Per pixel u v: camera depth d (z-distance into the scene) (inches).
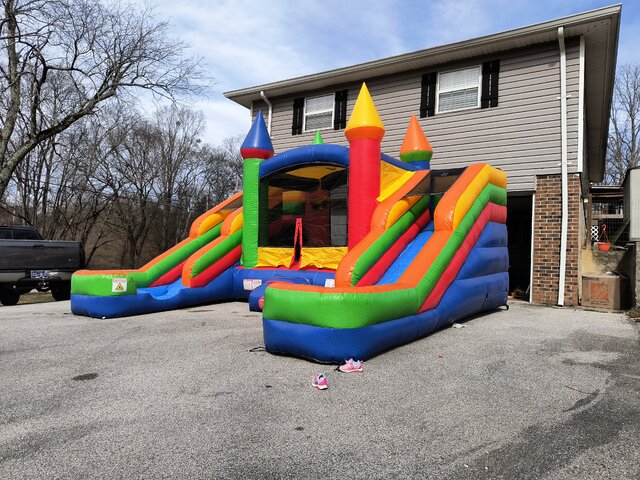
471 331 257.8
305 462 100.7
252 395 145.0
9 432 115.8
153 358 191.6
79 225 1200.8
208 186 1547.7
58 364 181.9
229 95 613.6
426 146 391.5
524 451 106.4
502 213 343.9
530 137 426.9
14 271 396.2
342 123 552.4
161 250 1379.2
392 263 286.7
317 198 360.5
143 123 1270.9
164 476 93.8
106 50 692.1
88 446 107.7
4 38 618.2
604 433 116.8
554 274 403.2
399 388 152.8
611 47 422.6
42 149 1016.9
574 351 207.3
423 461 101.5
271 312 195.6
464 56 464.4
